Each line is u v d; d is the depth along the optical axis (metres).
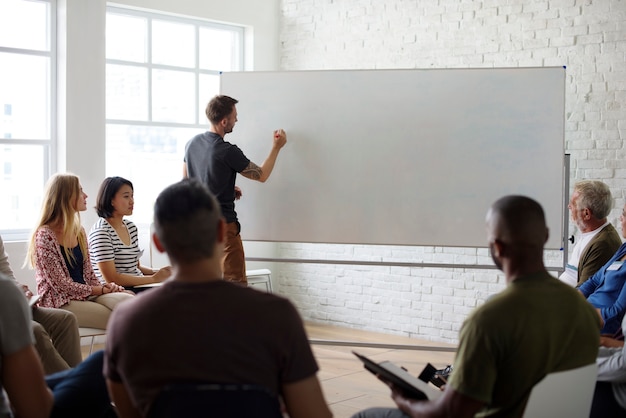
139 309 1.86
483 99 4.94
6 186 5.73
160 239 1.93
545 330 2.10
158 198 1.95
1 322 2.11
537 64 5.79
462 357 2.10
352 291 6.96
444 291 6.36
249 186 5.31
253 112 5.29
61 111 5.86
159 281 4.86
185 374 1.79
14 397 2.16
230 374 1.80
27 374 2.14
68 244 4.58
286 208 5.26
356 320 6.95
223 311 1.83
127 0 6.20
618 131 5.39
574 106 5.61
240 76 5.30
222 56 7.10
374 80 5.09
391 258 6.69
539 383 2.15
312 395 1.89
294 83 5.21
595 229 4.27
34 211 5.89
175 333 1.81
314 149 5.19
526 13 5.83
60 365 3.66
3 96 5.69
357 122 5.12
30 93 5.82
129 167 6.48
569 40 5.62
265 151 5.29
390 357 5.70
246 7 7.07
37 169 5.87
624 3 5.34
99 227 4.85
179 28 6.75
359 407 4.30
